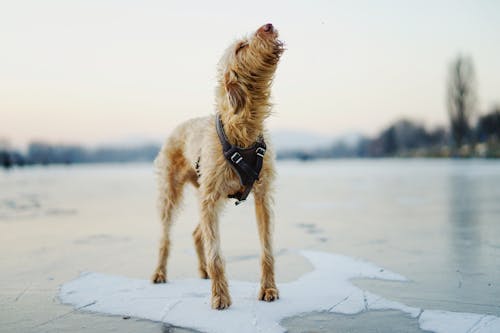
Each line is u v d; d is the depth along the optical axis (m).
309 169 34.97
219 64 4.11
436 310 3.54
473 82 53.69
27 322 3.51
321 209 10.48
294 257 5.55
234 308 3.73
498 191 13.12
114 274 4.94
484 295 3.87
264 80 3.85
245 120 3.91
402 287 4.17
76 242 6.82
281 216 9.40
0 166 58.19
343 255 5.54
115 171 43.31
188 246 6.47
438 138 67.88
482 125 56.25
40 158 76.69
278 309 3.68
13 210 11.16
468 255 5.32
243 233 7.52
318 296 3.98
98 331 3.30
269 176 4.18
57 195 15.63
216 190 4.06
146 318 3.55
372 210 10.03
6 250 6.25
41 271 5.07
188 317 3.54
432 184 16.62
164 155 5.18
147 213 10.42
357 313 3.54
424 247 5.87
